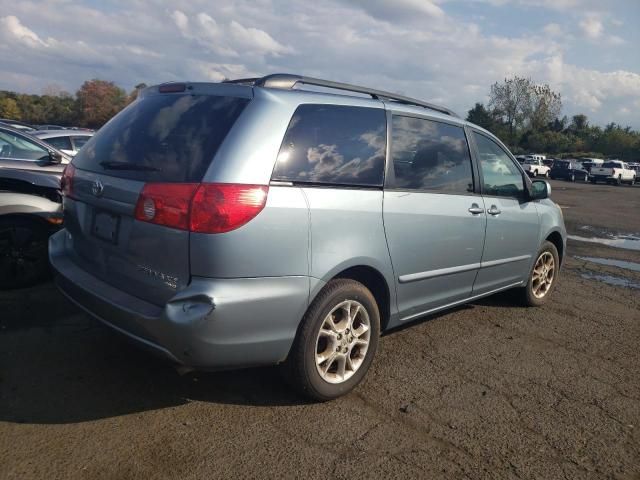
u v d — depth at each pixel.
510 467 2.79
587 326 5.13
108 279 3.14
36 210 4.80
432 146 3.98
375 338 3.47
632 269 8.10
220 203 2.66
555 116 70.94
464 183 4.26
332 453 2.77
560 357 4.30
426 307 4.00
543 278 5.62
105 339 3.90
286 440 2.85
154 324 2.71
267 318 2.83
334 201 3.12
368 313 3.40
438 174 4.00
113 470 2.51
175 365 2.79
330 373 3.30
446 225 3.94
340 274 3.30
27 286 4.89
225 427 2.93
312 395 3.18
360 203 3.27
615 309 5.79
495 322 5.04
